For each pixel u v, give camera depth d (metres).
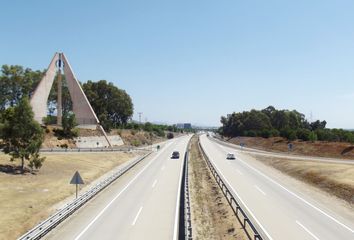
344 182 34.38
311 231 19.98
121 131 105.00
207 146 96.94
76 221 20.42
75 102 80.62
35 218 21.83
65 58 78.81
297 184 36.94
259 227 20.75
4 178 33.62
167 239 17.20
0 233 18.89
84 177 38.03
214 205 26.77
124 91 137.25
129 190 30.44
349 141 74.12
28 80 91.44
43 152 57.34
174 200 26.38
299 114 144.25
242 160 59.91
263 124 136.00
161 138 143.00
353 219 22.88
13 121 37.28
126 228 19.02
